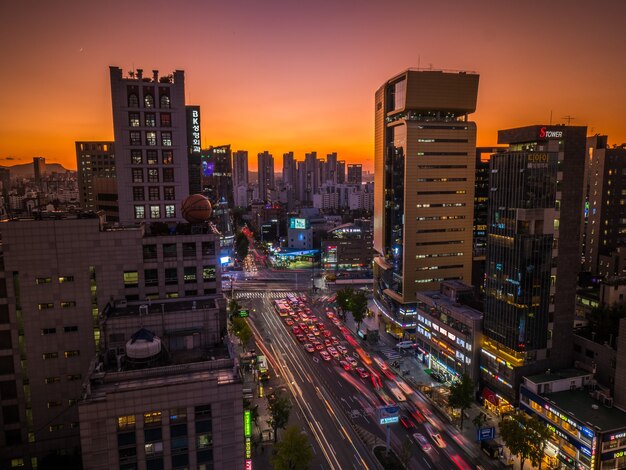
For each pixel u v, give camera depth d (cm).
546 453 8975
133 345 6212
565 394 9469
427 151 15288
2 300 7725
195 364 6216
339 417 10444
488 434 8950
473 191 15938
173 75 11044
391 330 16425
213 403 5838
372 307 19338
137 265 8338
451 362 12175
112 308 7844
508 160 10288
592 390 9594
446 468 8562
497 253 10688
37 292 7862
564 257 10281
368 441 9462
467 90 15375
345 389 11831
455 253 15988
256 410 9944
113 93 10756
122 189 11112
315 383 12194
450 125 15375
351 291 17338
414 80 14950
